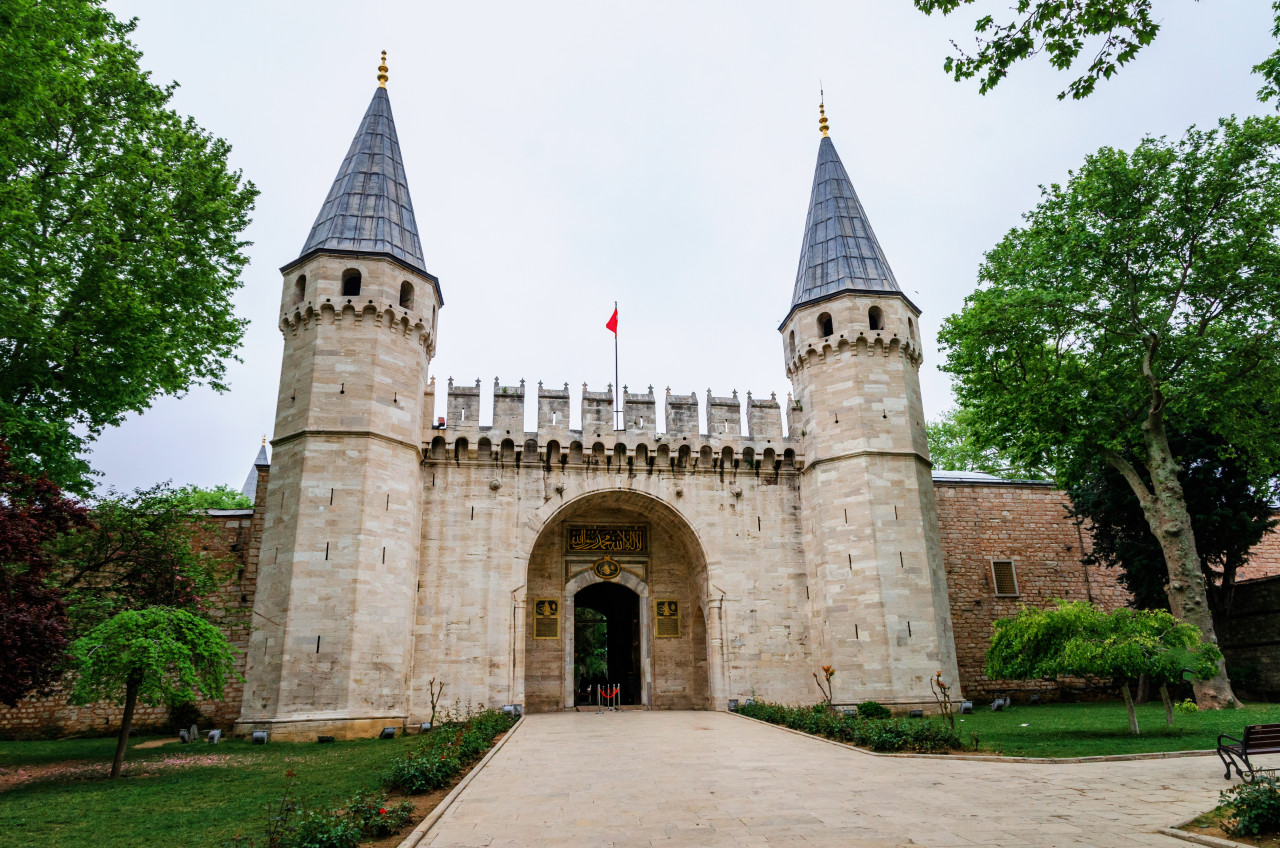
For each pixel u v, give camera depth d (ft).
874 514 96.89
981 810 36.76
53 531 55.98
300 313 93.76
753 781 46.03
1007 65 36.91
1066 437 93.45
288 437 89.30
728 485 106.83
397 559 88.84
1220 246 84.89
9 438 61.72
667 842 32.01
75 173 71.26
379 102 112.16
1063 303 89.04
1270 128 81.20
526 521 99.60
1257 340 83.15
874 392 102.12
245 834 35.65
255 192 85.81
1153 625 63.26
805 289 111.86
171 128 78.79
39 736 88.22
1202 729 61.93
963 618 111.55
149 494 81.00
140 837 35.83
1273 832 30.04
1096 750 53.16
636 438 104.94
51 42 61.00
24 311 60.29
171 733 90.12
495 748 62.13
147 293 72.79
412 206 107.24
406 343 96.37
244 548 98.89
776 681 100.22
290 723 77.56
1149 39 34.94
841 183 117.91
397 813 36.42
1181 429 92.32
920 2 36.01
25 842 35.14
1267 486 97.76
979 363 96.48
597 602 134.62
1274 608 95.55
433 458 99.25
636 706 110.52
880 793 41.42
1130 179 87.04
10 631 48.29
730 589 102.94
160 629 57.11
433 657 92.27
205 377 83.71
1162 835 31.58
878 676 91.61
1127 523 102.53
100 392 72.79
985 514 116.88
